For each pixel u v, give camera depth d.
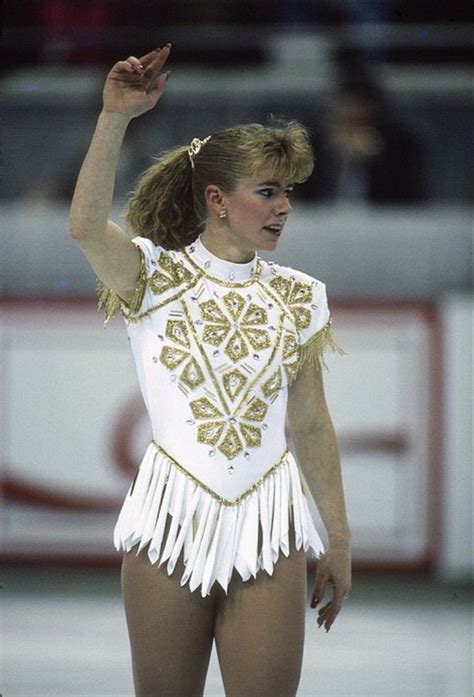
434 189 23.11
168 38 23.62
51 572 22.05
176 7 24.89
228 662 9.55
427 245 22.42
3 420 21.95
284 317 9.83
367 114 23.06
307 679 15.97
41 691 15.14
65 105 23.55
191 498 9.55
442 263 22.38
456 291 22.36
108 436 21.91
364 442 21.77
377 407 21.77
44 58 23.61
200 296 9.70
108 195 9.18
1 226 22.52
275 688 9.50
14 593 21.16
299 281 10.02
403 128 23.09
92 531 22.00
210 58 23.62
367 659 17.17
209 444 9.58
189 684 9.71
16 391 21.95
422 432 21.69
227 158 9.58
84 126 23.53
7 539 22.06
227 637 9.55
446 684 15.76
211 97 23.39
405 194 22.95
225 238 9.82
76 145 23.45
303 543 9.73
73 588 21.53
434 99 23.23
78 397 21.94
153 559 9.54
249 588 9.53
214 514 9.55
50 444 21.97
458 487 21.62
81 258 22.44
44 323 21.91
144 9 24.97
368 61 23.52
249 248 9.75
